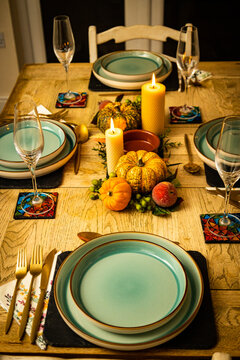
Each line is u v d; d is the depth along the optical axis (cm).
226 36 320
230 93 177
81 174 135
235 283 100
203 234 113
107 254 103
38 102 174
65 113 164
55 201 124
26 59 334
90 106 170
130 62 192
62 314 88
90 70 198
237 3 305
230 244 110
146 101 140
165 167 123
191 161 138
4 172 129
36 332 90
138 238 107
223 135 101
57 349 87
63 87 185
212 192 126
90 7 310
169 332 86
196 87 181
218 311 94
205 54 330
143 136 137
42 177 133
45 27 320
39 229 116
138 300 93
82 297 94
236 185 129
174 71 191
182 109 165
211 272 103
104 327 84
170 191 116
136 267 100
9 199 126
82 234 112
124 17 315
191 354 85
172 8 310
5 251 110
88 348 87
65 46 166
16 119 111
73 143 144
